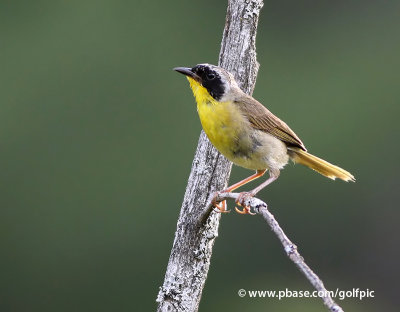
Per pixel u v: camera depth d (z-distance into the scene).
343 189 17.17
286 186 16.86
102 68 17.36
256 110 8.38
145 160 16.73
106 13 17.95
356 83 18.83
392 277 16.95
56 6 17.92
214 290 15.84
